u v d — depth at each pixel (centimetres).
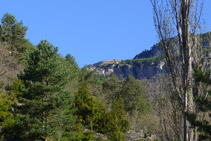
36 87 2273
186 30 1024
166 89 1146
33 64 2475
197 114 966
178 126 1109
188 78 984
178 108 1101
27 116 2169
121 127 3222
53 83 2464
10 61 3744
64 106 2325
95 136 2714
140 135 3253
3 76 3388
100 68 17200
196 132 944
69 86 3750
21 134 2212
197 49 1025
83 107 3045
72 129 2564
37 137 2192
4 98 2450
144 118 3750
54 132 2170
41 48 2567
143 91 4800
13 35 4400
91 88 4762
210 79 900
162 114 1180
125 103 4734
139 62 15500
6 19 4466
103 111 3328
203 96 951
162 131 1184
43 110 2256
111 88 5450
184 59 1007
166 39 1086
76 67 5456
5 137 2284
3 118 2325
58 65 2478
